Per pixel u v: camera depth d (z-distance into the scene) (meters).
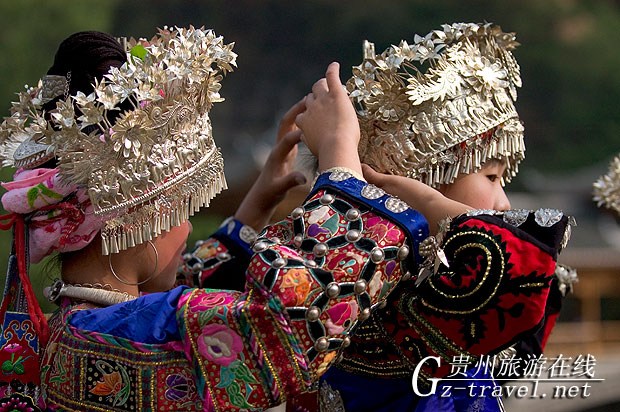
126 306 2.09
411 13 39.84
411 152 2.48
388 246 2.04
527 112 38.28
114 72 2.03
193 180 2.21
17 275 2.13
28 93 2.26
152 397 2.00
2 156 2.19
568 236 2.12
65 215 2.10
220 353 1.99
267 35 39.03
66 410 2.05
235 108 37.47
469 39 2.58
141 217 2.12
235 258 2.96
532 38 39.97
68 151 2.02
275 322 1.96
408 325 2.29
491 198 2.61
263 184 3.00
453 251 2.15
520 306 2.07
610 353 14.85
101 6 20.14
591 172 22.98
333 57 39.31
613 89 38.34
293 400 2.73
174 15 36.88
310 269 2.00
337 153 2.22
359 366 2.46
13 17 17.94
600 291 16.06
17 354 2.08
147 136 2.07
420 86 2.46
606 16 40.56
